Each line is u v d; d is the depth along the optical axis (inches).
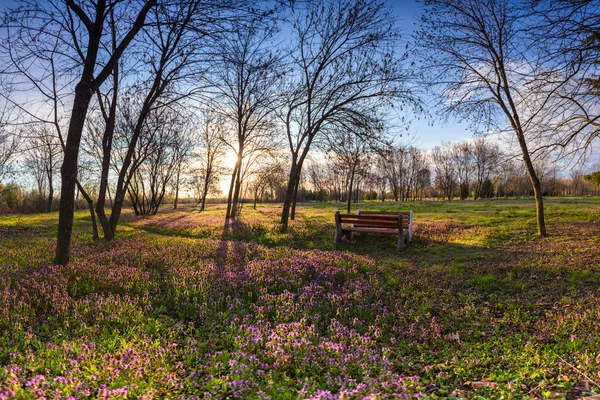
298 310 315.9
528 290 379.9
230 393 186.7
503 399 179.5
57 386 175.9
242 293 366.6
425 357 246.5
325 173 3449.8
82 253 545.0
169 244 653.3
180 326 288.7
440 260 548.4
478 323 303.6
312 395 173.8
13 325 263.0
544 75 356.2
